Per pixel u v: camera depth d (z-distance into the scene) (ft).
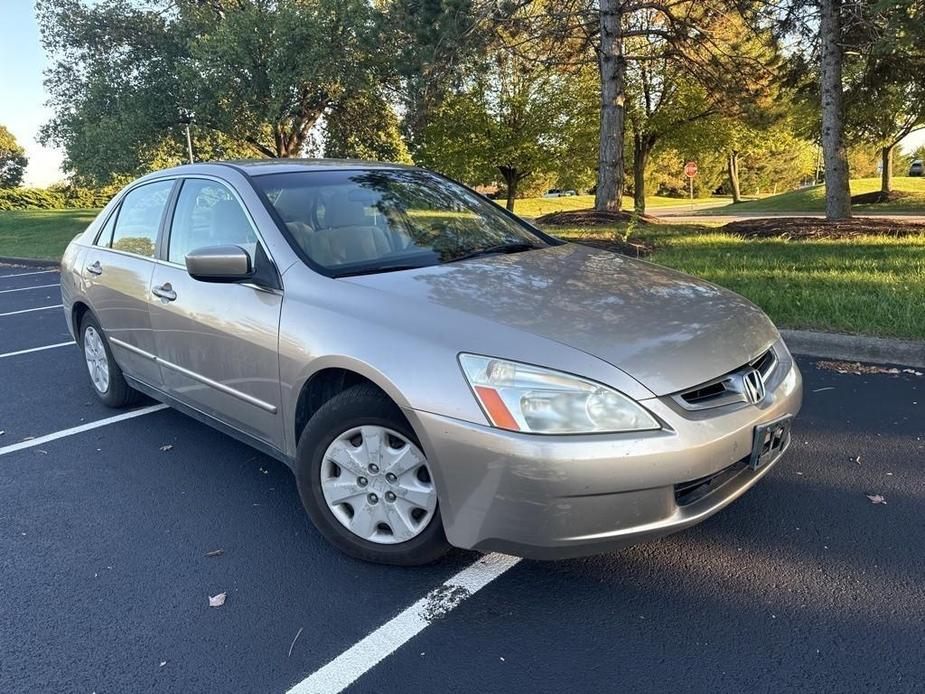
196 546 10.52
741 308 10.37
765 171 207.41
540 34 51.93
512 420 7.91
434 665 7.88
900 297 20.48
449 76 58.95
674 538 10.19
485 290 9.76
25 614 9.02
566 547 7.97
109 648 8.34
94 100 79.20
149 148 81.25
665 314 9.39
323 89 78.79
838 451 12.75
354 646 8.23
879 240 31.78
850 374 16.89
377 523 9.53
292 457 10.61
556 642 8.17
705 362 8.66
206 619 8.81
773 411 9.13
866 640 7.97
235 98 75.51
